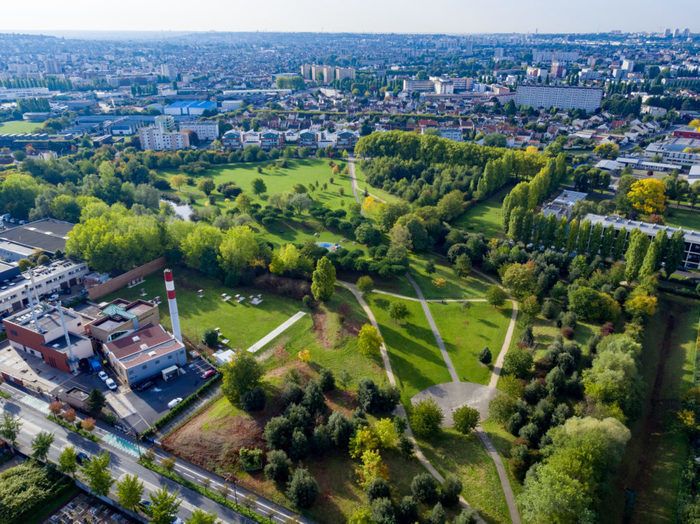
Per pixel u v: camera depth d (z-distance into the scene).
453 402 174.12
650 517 131.62
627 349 175.38
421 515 129.25
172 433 157.62
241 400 162.12
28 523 129.50
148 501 133.00
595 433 134.75
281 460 140.75
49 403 171.62
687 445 151.38
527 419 157.75
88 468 132.12
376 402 164.88
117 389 178.00
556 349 182.88
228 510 132.25
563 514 119.06
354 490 138.00
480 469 145.00
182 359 191.25
